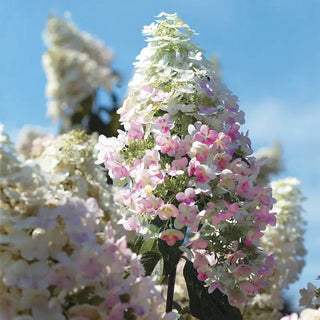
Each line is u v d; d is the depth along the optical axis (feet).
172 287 2.20
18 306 1.37
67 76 5.24
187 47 2.21
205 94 2.14
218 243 2.07
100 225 1.67
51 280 1.37
